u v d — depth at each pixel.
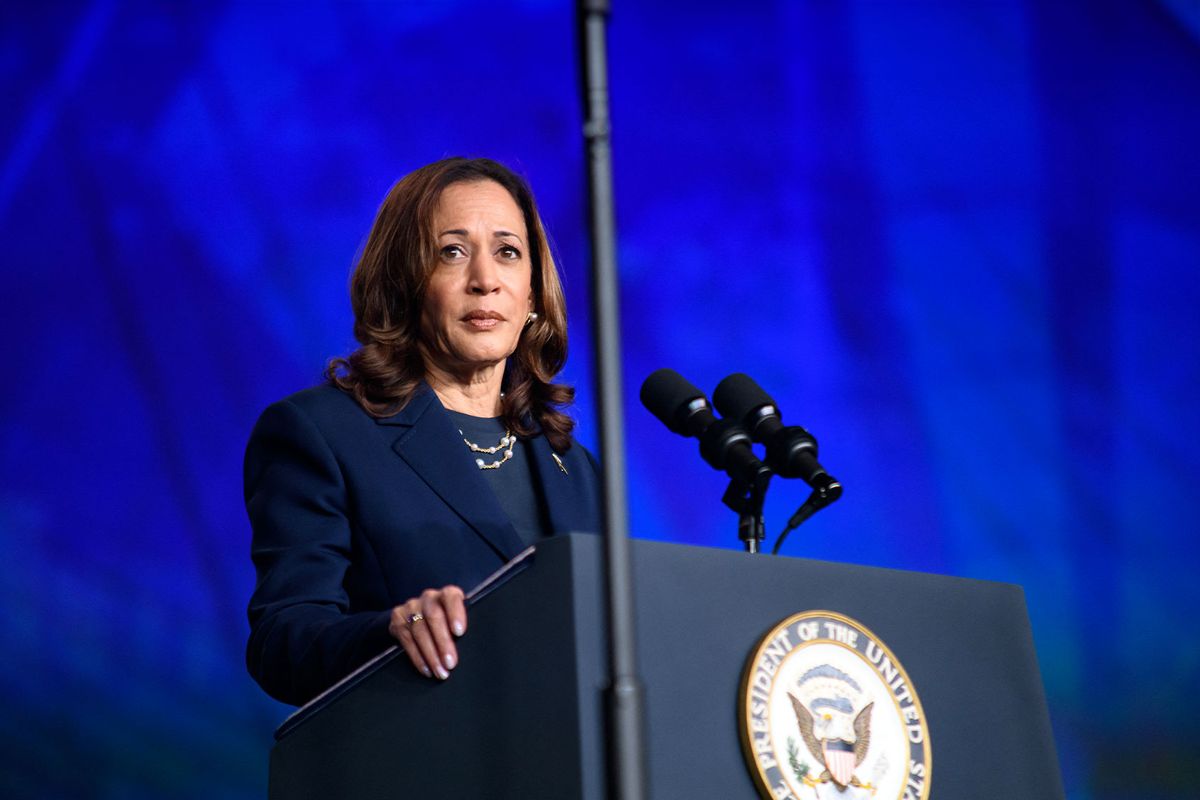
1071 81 27.11
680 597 6.14
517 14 25.86
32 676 24.00
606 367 5.04
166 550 24.53
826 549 25.20
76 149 25.39
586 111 5.21
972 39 27.08
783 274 26.06
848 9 26.97
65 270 25.14
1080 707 25.30
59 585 24.30
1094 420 26.19
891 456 25.73
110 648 24.19
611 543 4.94
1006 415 26.08
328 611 7.78
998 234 26.62
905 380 26.02
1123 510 25.89
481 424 9.74
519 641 5.98
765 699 6.11
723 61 26.59
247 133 25.44
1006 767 6.84
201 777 23.97
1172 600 25.66
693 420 8.28
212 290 25.11
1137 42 27.22
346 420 8.91
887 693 6.44
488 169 10.26
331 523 8.45
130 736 24.00
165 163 25.38
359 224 25.27
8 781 23.67
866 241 26.36
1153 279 26.64
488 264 9.63
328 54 25.69
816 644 6.34
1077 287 26.55
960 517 25.64
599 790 5.60
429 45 25.73
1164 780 25.08
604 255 5.10
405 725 6.31
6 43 25.55
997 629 7.11
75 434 24.73
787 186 26.36
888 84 26.84
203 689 24.22
